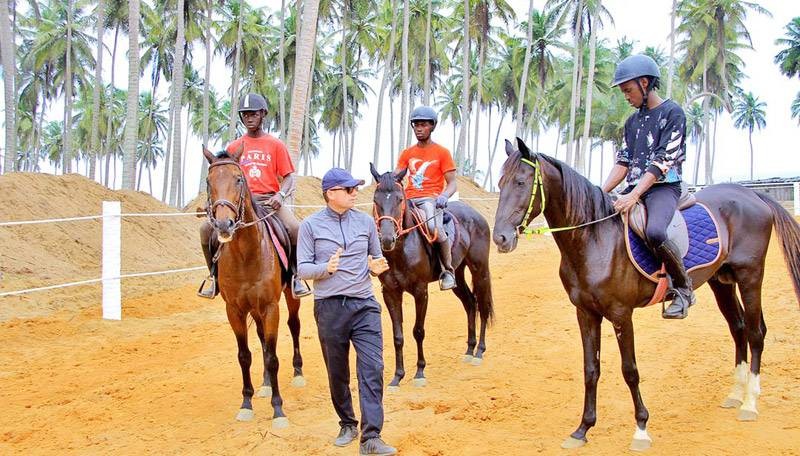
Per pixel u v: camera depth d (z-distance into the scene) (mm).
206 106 39125
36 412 6430
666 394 6340
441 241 7180
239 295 5812
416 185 7586
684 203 5512
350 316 4914
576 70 41562
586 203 5020
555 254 19219
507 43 52312
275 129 63719
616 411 5891
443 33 50594
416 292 7023
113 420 6156
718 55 50875
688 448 4848
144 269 15531
